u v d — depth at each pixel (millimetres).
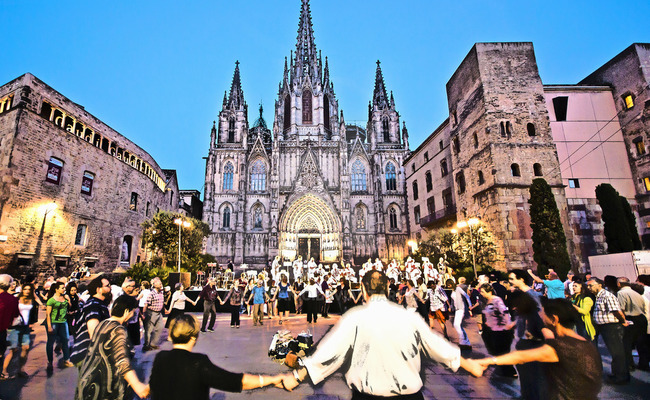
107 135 31359
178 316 3254
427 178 46906
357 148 64812
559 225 25016
